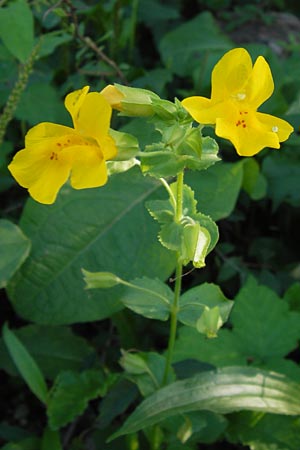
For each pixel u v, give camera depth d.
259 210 0.53
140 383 0.40
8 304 0.49
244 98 0.31
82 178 0.30
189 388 0.38
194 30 0.59
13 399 0.47
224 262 0.50
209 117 0.30
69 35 0.50
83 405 0.41
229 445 0.43
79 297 0.44
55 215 0.44
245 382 0.38
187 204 0.35
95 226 0.44
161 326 0.47
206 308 0.35
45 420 0.47
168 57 0.58
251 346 0.43
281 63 0.58
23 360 0.41
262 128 0.30
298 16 0.72
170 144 0.31
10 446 0.42
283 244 0.51
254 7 0.66
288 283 0.49
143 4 0.63
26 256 0.42
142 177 0.45
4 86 0.50
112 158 0.31
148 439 0.40
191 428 0.39
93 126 0.30
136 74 0.53
